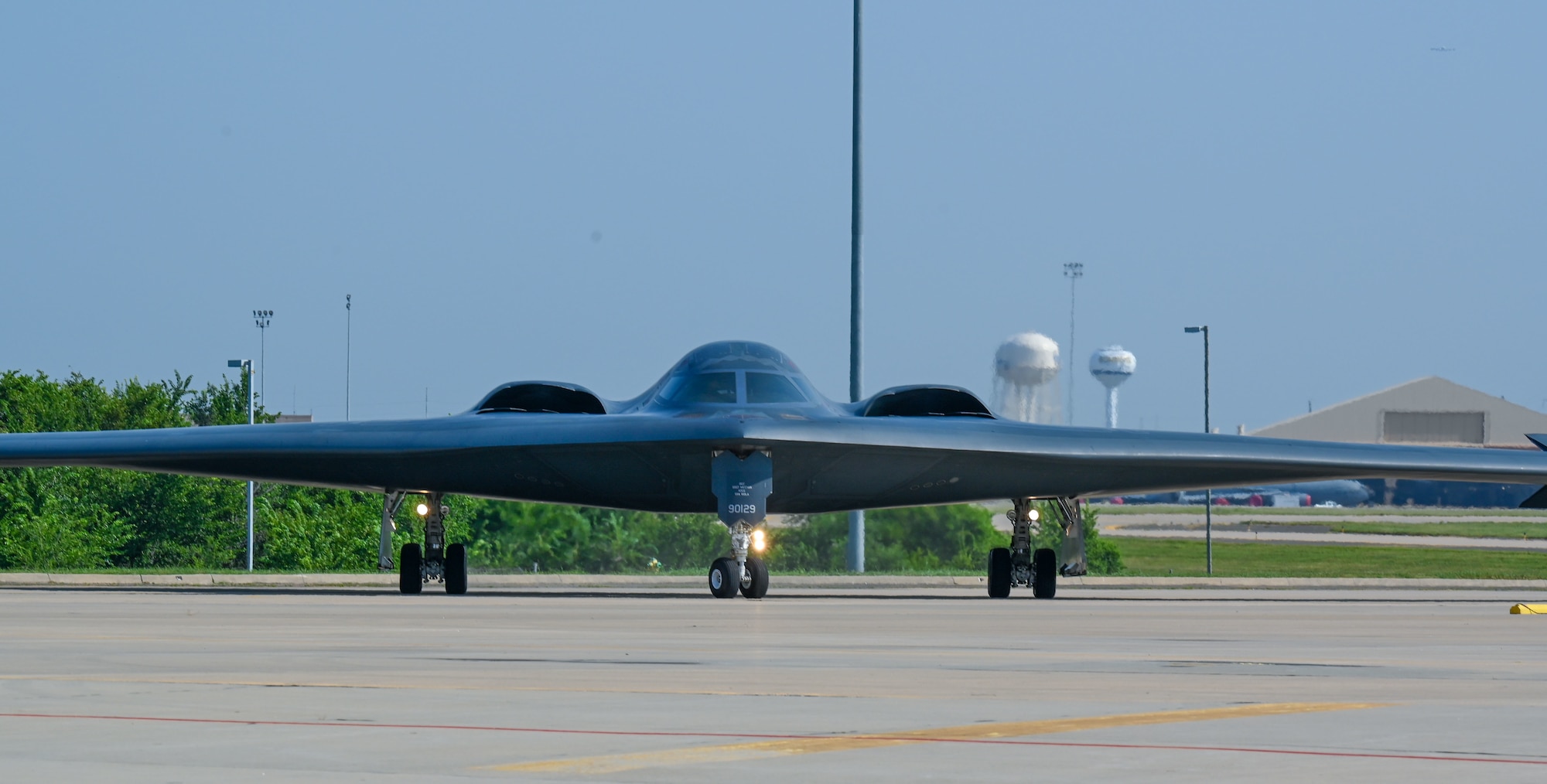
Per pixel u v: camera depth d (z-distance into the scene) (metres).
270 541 170.25
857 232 154.62
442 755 26.06
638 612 71.69
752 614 70.75
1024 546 101.44
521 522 175.88
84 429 179.75
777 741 27.78
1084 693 35.97
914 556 173.88
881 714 31.64
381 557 99.81
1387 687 37.88
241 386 193.88
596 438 87.44
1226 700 34.47
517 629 57.94
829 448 88.31
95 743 27.31
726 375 97.75
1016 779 23.94
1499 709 32.97
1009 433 91.31
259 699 33.88
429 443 90.00
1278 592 123.38
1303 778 24.03
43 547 154.00
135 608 73.69
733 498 87.44
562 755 26.12
